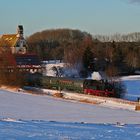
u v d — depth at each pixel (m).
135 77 198.88
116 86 119.06
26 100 113.00
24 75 156.88
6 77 156.50
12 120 70.31
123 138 53.66
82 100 112.94
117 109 95.88
